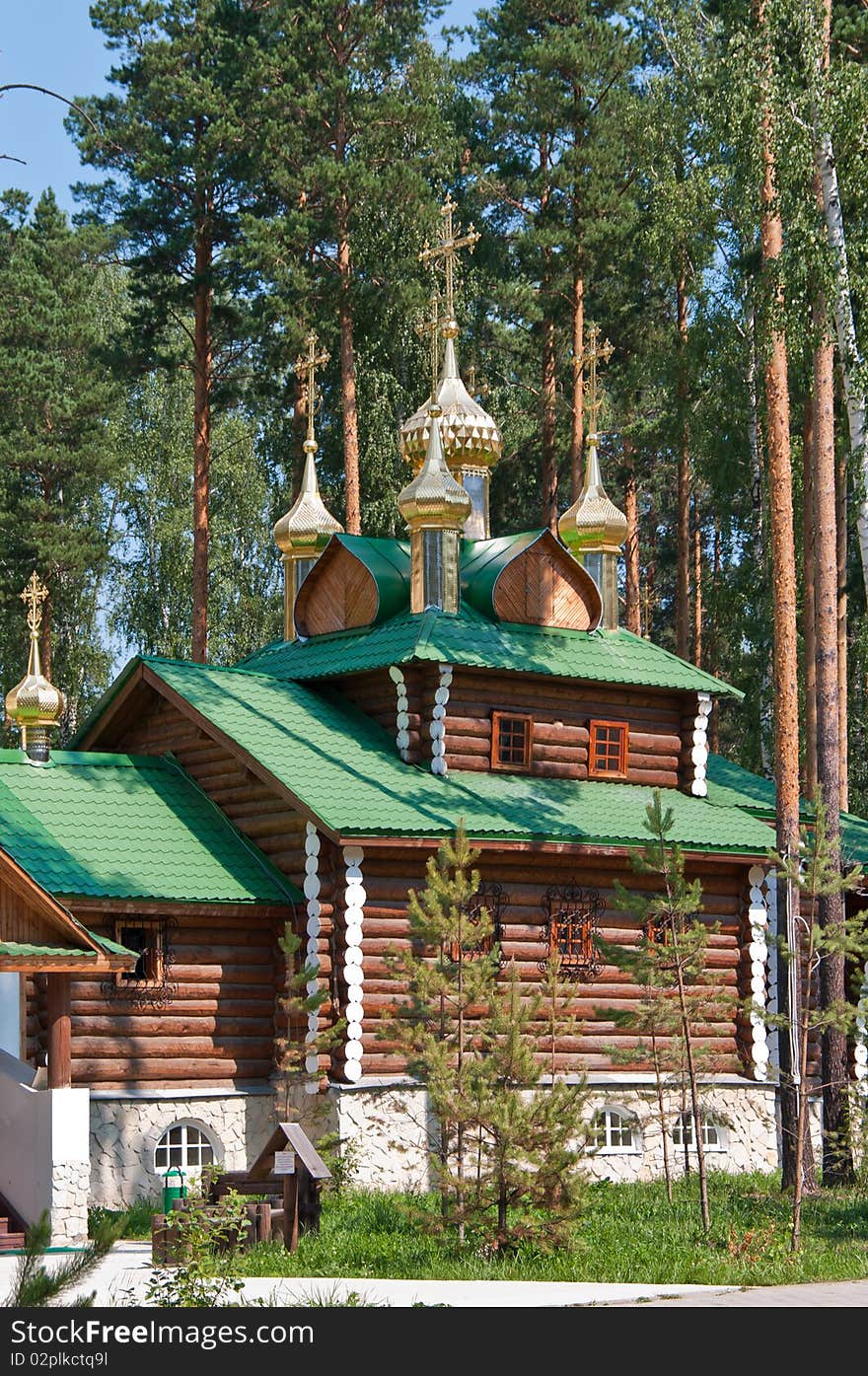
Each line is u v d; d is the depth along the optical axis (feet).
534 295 158.40
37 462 165.27
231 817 89.15
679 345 139.85
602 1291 53.57
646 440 154.20
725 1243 63.93
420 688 92.38
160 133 152.15
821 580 88.12
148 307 152.35
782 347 82.28
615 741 99.35
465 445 107.45
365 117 143.54
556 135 160.97
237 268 151.74
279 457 163.94
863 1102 85.66
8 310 170.81
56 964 65.31
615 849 89.61
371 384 151.84
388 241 143.33
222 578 181.47
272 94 141.90
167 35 156.25
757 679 153.48
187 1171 80.43
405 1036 63.36
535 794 92.68
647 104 141.79
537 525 181.68
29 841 80.02
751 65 82.28
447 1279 57.00
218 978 83.35
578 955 90.63
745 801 104.58
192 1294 48.75
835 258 80.64
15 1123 68.80
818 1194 79.46
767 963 100.37
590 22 155.02
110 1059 79.36
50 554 160.04
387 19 156.46
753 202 86.63
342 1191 76.18
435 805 86.43
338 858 83.35
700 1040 95.55
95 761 89.20
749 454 139.95
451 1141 76.79
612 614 109.09
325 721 93.20
